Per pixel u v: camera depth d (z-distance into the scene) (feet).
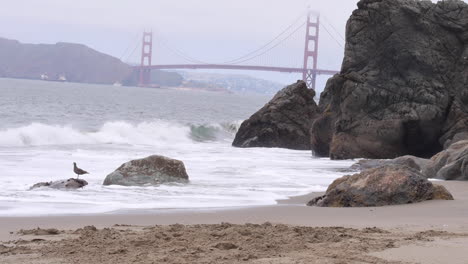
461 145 73.97
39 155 86.02
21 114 178.40
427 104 107.65
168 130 143.74
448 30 112.06
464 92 108.47
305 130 134.21
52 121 158.81
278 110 134.21
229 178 65.21
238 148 126.41
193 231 32.35
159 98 467.93
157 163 58.80
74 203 45.42
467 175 66.54
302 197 52.44
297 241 29.81
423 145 109.60
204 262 25.36
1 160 77.05
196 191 53.93
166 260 25.66
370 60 112.47
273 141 132.16
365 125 108.68
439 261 25.67
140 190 53.31
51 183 53.11
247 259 25.84
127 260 25.68
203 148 120.26
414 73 109.81
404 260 25.80
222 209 44.27
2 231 32.96
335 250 27.78
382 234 32.50
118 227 34.68
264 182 62.75
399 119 107.14
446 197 48.62
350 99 110.01
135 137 132.87
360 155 107.55
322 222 38.22
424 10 112.27
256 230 32.86
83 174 64.13
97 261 25.52
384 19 112.37
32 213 40.68
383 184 47.32
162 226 34.99
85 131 125.70
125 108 275.59
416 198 47.34
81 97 373.20
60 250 27.48
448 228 35.29
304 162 96.78
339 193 47.26
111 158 85.56
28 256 26.37
